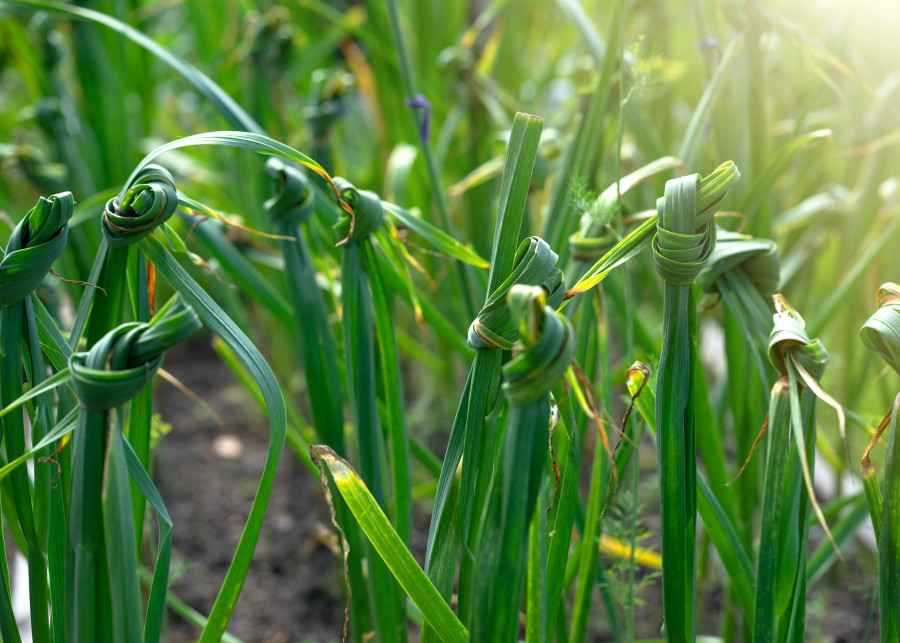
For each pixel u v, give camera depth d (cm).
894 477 76
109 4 175
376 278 93
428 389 225
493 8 168
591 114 105
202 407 238
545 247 73
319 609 161
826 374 180
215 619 81
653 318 192
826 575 163
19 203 240
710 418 102
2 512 92
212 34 238
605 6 195
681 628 83
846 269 158
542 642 74
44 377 78
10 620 82
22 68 172
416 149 156
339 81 130
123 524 70
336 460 79
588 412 73
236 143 77
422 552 173
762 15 104
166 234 84
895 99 142
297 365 246
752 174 111
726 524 94
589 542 98
